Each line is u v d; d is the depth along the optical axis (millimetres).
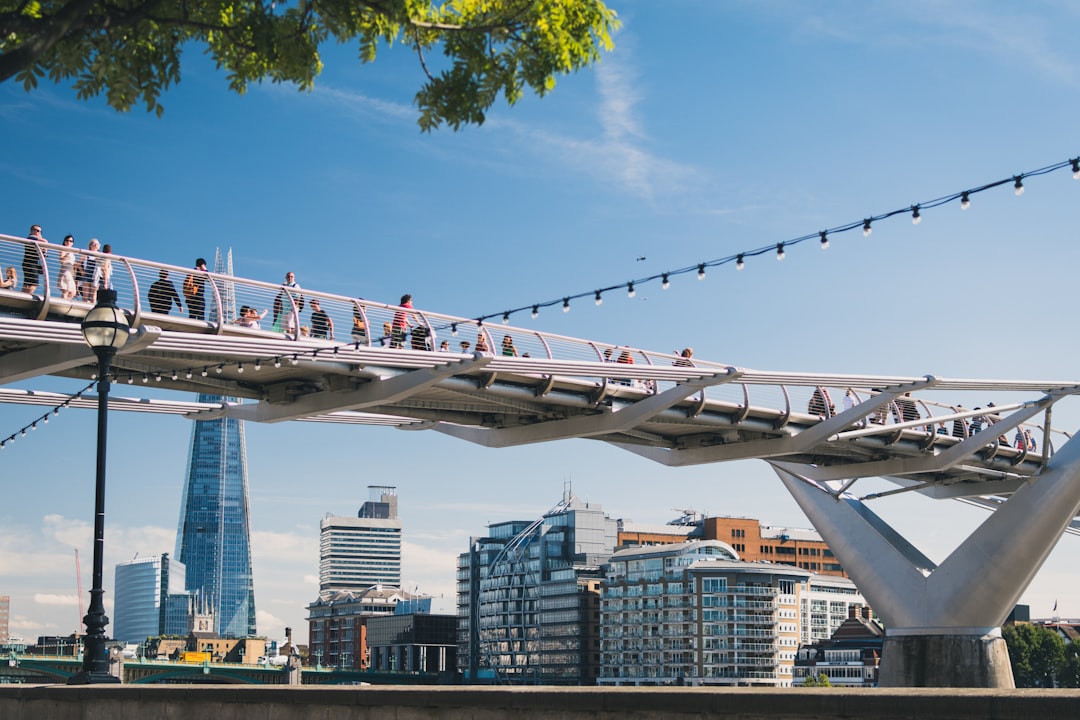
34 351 34250
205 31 14312
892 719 10461
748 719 11281
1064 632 199875
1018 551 62156
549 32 14109
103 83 14055
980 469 66500
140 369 37531
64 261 33219
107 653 20031
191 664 154875
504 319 38594
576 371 43438
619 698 12078
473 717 13203
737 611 181375
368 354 38469
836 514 67750
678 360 51406
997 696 9930
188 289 36438
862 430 55219
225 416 47250
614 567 195750
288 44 13922
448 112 14398
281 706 14906
